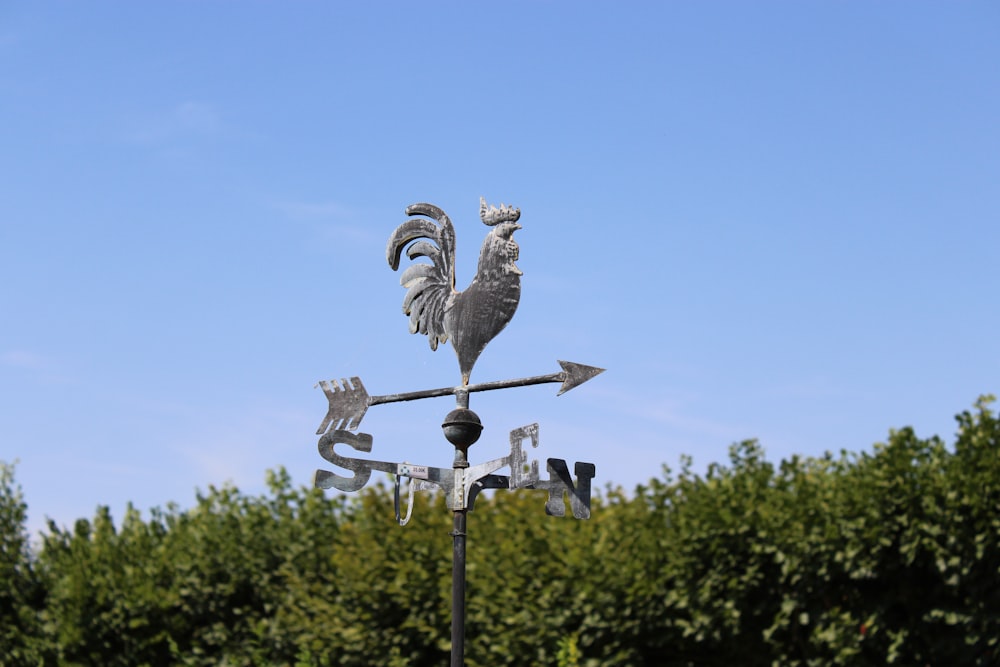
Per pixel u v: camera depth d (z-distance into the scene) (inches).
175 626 670.5
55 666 684.7
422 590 599.2
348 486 222.4
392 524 626.8
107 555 684.7
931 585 532.4
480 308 219.3
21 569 710.5
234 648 657.0
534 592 577.0
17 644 693.3
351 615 613.6
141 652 673.6
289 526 668.7
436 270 229.0
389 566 611.2
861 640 535.2
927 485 529.3
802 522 550.6
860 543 535.2
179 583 670.5
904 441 546.6
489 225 223.8
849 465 582.6
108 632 674.2
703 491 575.5
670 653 571.8
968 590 521.3
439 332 224.7
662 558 569.0
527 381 214.2
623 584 565.6
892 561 535.5
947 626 528.7
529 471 206.4
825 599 547.2
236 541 670.5
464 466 213.2
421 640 604.7
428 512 629.9
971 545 519.2
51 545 719.7
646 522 580.4
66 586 674.8
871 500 538.6
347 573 617.0
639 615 563.5
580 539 581.0
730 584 553.9
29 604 706.2
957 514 522.0
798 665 550.0
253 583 663.8
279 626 636.1
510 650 572.4
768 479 588.7
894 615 539.2
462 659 203.2
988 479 520.1
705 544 562.6
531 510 604.4
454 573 207.5
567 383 212.2
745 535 557.0
